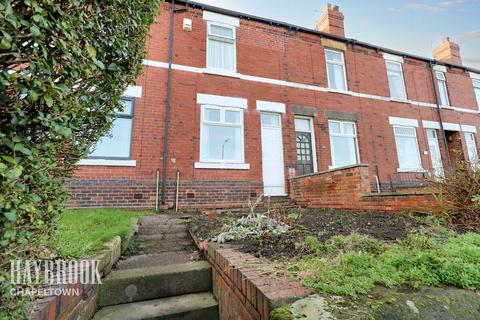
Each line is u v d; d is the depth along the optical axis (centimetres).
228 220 471
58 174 163
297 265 195
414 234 273
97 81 173
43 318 135
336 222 387
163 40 763
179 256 339
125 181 643
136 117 689
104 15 163
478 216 310
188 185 702
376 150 966
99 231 331
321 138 899
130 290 258
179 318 238
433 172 435
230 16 867
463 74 1256
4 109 105
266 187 799
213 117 783
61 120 130
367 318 123
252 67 860
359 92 1002
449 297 146
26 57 107
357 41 1036
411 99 1095
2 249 112
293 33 949
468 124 1181
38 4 110
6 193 99
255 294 156
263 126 847
